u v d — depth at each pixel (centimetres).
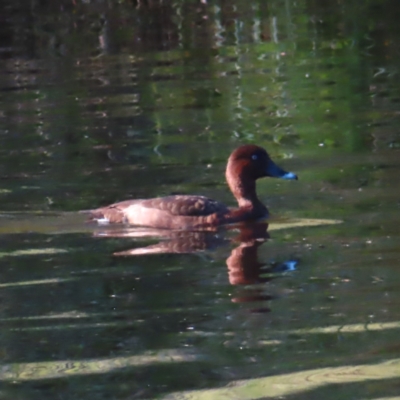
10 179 1520
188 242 1199
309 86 2122
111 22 3019
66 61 2575
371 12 2942
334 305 947
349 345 852
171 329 912
